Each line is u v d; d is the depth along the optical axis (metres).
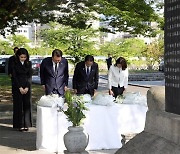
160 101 4.67
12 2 13.65
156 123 4.50
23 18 14.38
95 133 7.30
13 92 9.47
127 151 4.61
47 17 14.85
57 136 7.19
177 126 4.07
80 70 8.94
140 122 7.48
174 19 4.31
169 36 4.45
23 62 9.43
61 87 8.74
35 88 19.53
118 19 16.16
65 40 27.06
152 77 29.67
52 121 7.18
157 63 41.56
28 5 13.70
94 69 9.02
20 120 9.41
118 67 9.18
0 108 12.60
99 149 7.33
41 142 7.20
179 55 4.20
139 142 4.58
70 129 6.35
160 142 4.28
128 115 7.44
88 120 7.25
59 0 14.10
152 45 40.00
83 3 14.88
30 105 9.51
